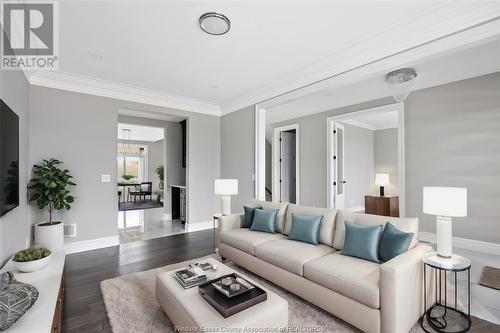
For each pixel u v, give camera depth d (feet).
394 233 7.13
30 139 11.43
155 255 12.00
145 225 18.80
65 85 12.39
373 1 7.06
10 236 7.95
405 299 5.90
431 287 7.13
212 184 17.99
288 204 10.94
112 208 13.64
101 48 9.60
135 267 10.47
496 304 7.43
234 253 10.19
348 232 8.03
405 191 14.75
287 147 23.43
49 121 11.96
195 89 14.49
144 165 37.37
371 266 6.90
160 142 37.60
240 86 13.99
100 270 10.16
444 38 7.58
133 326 6.47
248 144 15.76
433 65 11.05
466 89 12.67
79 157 12.73
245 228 11.41
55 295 5.64
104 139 13.52
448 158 13.24
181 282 6.54
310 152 19.95
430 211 6.94
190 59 10.61
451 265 6.29
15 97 8.68
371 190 25.04
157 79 12.92
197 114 17.30
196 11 7.47
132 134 30.19
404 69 11.00
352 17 7.79
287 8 7.35
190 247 13.25
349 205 22.52
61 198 10.95
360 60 9.62
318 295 6.95
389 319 5.61
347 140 22.58
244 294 5.72
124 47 9.54
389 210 18.92
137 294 8.12
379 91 14.46
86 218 12.85
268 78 12.79
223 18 7.73
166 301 6.31
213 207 18.04
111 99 13.84
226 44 9.40
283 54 10.19
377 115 20.34
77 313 7.13
